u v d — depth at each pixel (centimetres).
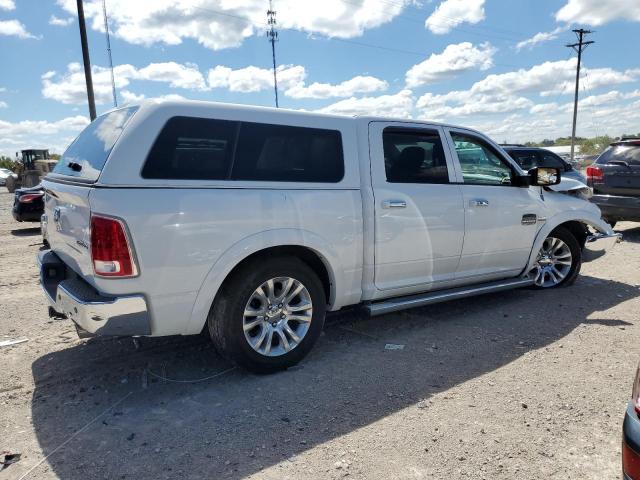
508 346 440
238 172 362
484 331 478
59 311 369
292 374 392
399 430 311
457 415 327
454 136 500
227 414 333
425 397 352
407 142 464
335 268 411
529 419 321
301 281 394
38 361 423
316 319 407
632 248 885
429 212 464
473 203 498
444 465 276
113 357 429
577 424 314
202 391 366
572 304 555
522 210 546
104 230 314
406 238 452
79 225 339
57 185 379
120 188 318
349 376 387
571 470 271
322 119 412
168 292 335
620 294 593
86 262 336
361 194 423
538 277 603
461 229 491
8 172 3778
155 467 279
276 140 385
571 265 617
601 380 372
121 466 280
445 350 434
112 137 344
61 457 289
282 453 290
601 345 438
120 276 319
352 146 424
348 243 416
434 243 473
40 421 328
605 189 940
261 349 384
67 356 432
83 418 331
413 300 464
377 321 512
